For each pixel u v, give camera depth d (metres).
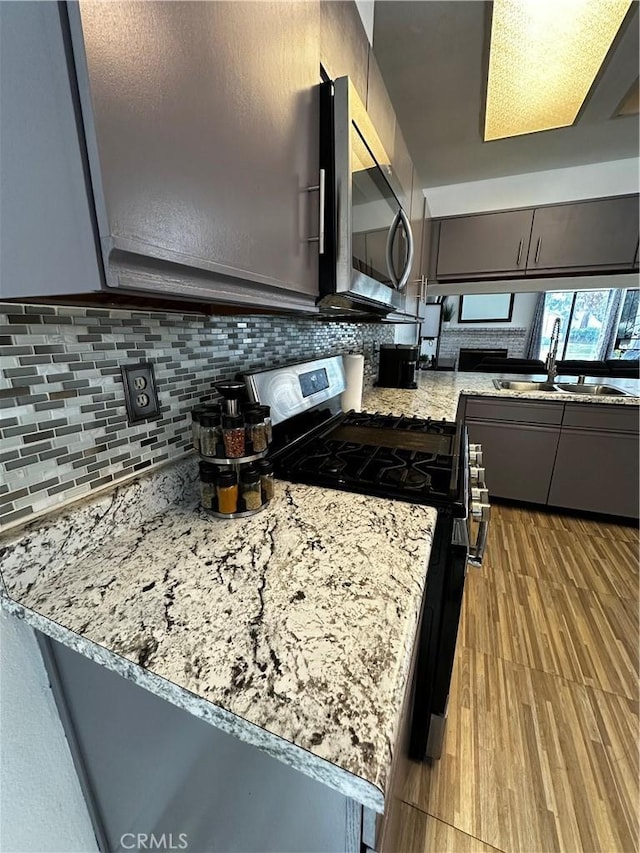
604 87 1.62
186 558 0.65
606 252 2.51
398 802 0.72
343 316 1.57
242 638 0.48
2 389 0.54
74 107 0.31
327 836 0.43
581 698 1.29
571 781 1.06
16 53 0.33
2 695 0.58
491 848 0.93
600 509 2.42
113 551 0.68
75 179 0.33
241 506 0.80
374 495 0.90
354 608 0.54
